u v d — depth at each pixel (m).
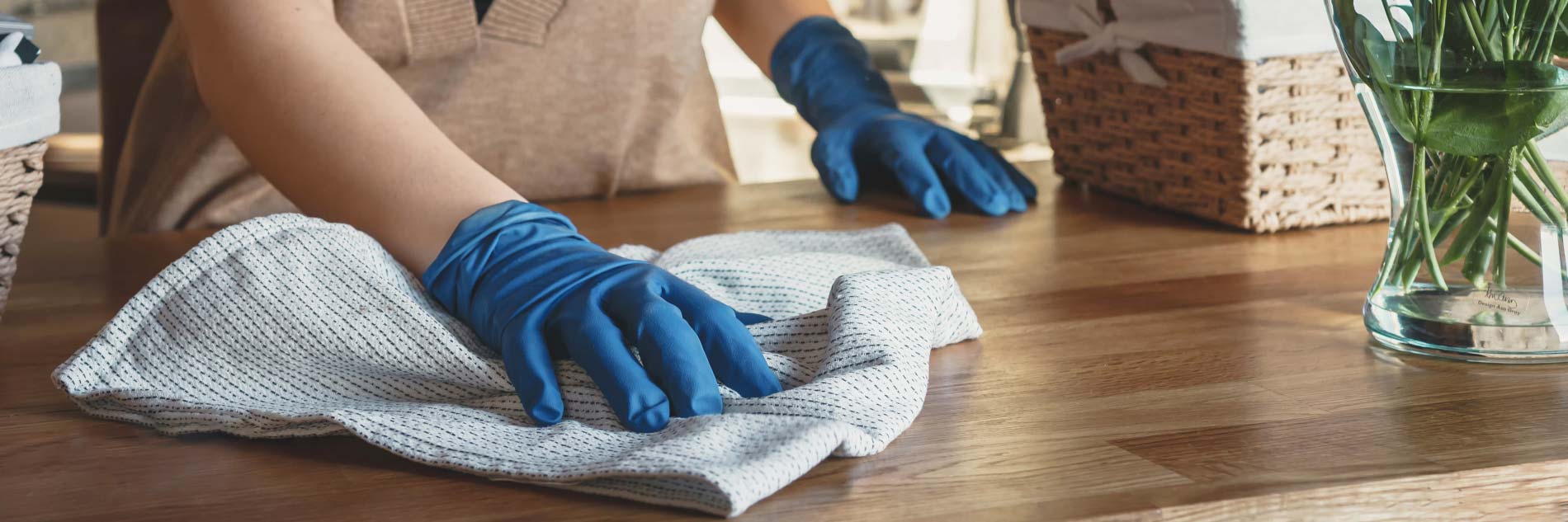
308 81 0.76
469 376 0.62
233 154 1.15
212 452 0.59
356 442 0.59
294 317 0.63
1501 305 0.66
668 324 0.61
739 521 0.49
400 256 0.73
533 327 0.63
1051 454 0.55
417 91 1.15
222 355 0.64
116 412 0.63
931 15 2.38
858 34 2.45
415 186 0.73
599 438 0.56
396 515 0.50
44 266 0.98
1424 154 0.65
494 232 0.71
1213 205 1.04
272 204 1.16
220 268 0.64
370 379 0.64
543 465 0.53
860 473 0.53
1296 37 0.95
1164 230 1.05
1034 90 1.99
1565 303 0.66
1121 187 1.18
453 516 0.50
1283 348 0.71
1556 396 0.61
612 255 0.69
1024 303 0.83
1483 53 0.60
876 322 0.63
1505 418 0.58
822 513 0.49
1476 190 0.65
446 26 1.09
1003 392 0.65
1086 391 0.64
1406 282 0.68
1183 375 0.67
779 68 1.31
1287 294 0.83
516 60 1.16
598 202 1.24
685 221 1.13
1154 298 0.83
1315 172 1.02
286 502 0.52
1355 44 0.64
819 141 1.20
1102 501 0.49
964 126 2.22
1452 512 0.52
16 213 0.72
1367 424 0.58
